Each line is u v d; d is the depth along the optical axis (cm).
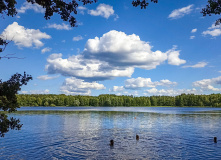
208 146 2633
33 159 2042
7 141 2898
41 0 991
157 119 6819
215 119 6875
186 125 4997
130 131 3944
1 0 940
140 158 2102
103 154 2241
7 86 984
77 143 2795
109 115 8800
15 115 8306
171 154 2255
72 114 9356
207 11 1083
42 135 3412
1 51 903
